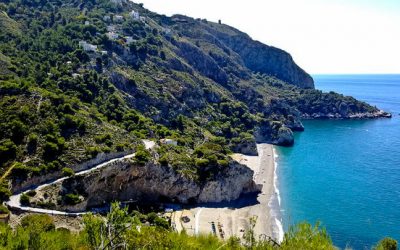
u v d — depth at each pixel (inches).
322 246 768.3
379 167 5324.8
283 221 3476.9
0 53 4635.8
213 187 3873.0
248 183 4180.6
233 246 882.8
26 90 3727.9
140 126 4598.9
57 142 3312.0
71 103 3941.9
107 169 3302.2
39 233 1087.6
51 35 5831.7
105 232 887.1
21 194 2822.3
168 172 3678.6
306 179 4773.6
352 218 3538.4
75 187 3093.0
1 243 1027.9
